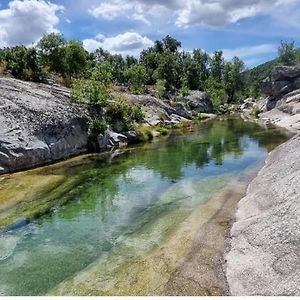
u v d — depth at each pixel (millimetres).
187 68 140750
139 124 59781
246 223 19719
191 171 33906
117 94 71062
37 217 23156
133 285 15352
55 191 27938
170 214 23000
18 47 61344
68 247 19109
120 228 21312
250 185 28125
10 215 23312
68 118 42844
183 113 86875
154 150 45312
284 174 25500
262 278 14680
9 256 18266
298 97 86625
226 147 46844
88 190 28484
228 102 150625
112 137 48594
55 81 67000
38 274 16594
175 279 15617
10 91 42938
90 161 38750
